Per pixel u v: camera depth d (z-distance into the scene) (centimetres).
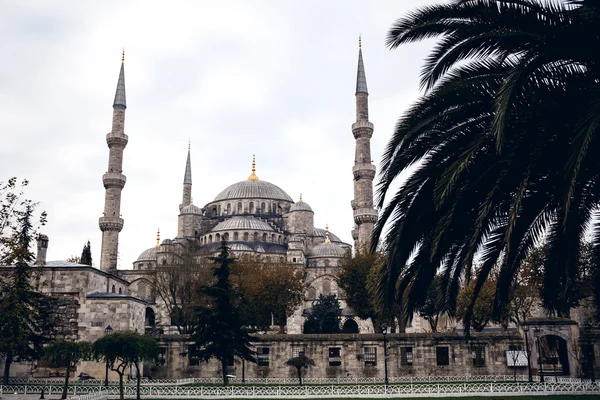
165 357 6756
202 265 9538
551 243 2406
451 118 2272
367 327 10981
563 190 1703
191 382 6356
